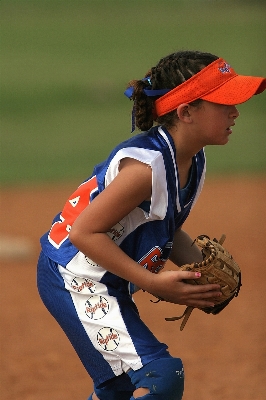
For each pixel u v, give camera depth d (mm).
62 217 9352
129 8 138375
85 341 8906
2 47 90750
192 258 9945
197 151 8820
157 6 144250
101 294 8820
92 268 8852
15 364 14875
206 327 17250
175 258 10031
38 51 88375
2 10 125188
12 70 74500
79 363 15047
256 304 18828
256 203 31484
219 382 13898
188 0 153250
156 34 107938
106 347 8719
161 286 8438
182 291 8523
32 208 29859
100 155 41312
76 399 13188
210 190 34094
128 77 71062
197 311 18516
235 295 9391
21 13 123438
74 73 73062
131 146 8477
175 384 8406
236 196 32844
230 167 39219
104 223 8320
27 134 47219
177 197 8594
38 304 18859
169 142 8547
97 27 112125
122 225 8680
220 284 8742
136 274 8383
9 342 16156
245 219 28609
